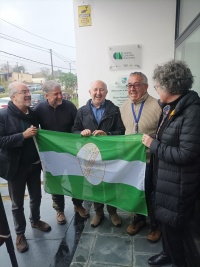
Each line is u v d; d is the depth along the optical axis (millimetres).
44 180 2576
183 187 1568
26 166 2371
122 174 2244
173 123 1564
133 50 3646
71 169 2459
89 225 2752
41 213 3086
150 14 3510
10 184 2334
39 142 2420
